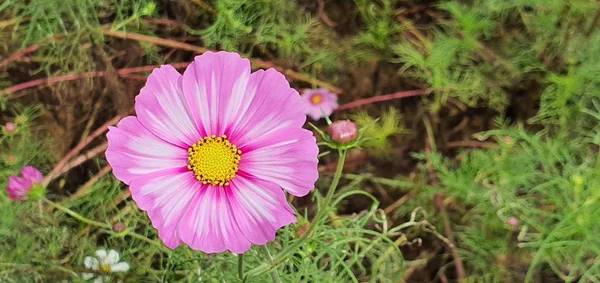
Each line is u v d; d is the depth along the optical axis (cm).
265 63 64
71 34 62
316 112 61
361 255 55
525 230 54
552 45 60
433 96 62
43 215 56
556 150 56
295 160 41
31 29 61
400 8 65
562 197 55
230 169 41
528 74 61
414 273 58
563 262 55
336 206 60
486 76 61
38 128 62
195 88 41
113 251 54
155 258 58
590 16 59
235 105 41
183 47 64
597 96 58
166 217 41
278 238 55
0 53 63
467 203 58
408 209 60
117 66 64
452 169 61
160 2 65
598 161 54
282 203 41
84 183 61
